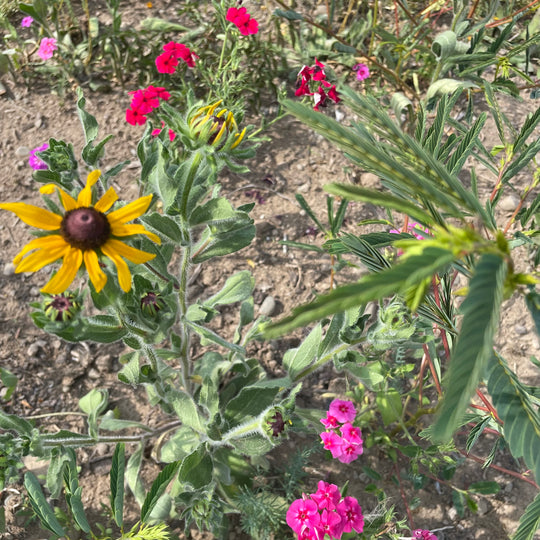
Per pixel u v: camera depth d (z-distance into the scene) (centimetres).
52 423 46
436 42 56
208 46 65
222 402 44
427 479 43
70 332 27
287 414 31
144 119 52
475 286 12
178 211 31
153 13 69
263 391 40
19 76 63
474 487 41
